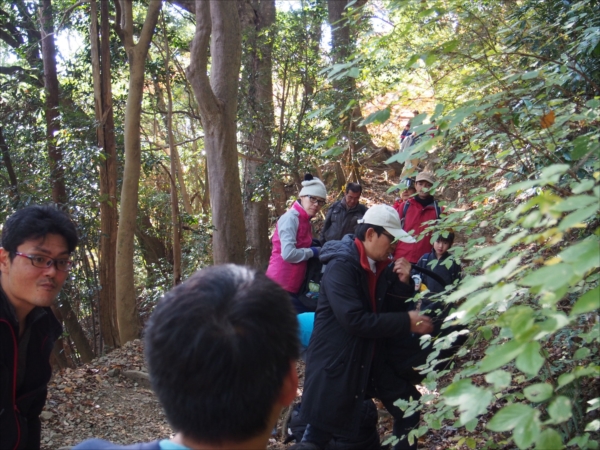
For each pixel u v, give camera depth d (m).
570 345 2.94
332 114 9.93
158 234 17.64
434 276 3.69
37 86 13.29
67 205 10.81
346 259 3.40
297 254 5.23
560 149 2.83
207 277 1.29
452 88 3.61
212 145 9.45
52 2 13.98
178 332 1.20
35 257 2.12
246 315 1.21
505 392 3.23
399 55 3.57
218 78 9.44
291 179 14.96
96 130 11.20
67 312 12.27
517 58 4.01
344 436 3.42
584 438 2.04
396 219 3.40
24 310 2.19
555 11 4.45
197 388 1.17
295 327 1.31
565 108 2.86
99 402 6.07
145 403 6.17
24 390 2.23
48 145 11.91
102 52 11.16
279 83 12.87
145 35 9.91
